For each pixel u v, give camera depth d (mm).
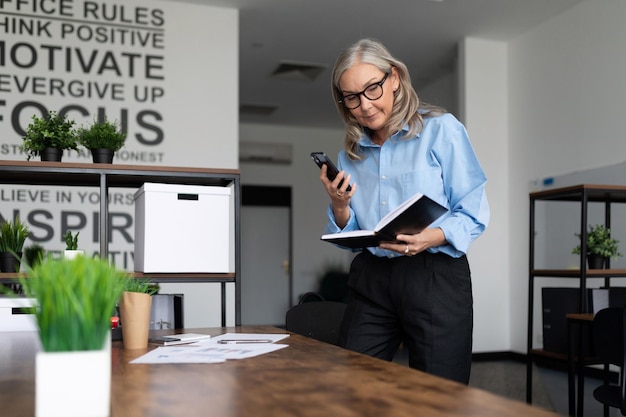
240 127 10102
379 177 1850
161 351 1349
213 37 5371
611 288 3652
